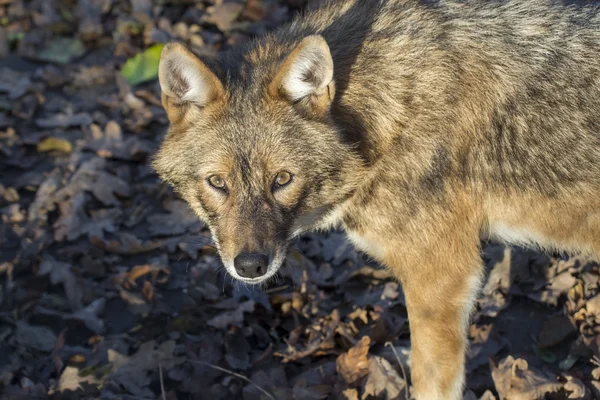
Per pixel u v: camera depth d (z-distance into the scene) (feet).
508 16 23.98
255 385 25.53
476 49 23.35
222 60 24.53
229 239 22.38
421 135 22.98
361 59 23.44
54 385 26.37
